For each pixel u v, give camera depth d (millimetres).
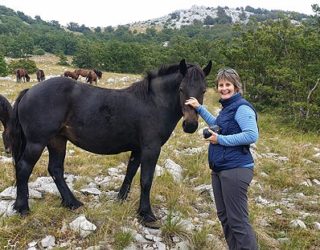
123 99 4953
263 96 18281
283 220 5680
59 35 104562
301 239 5129
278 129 13883
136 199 5566
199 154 8156
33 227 4688
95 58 61719
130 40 121312
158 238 4742
